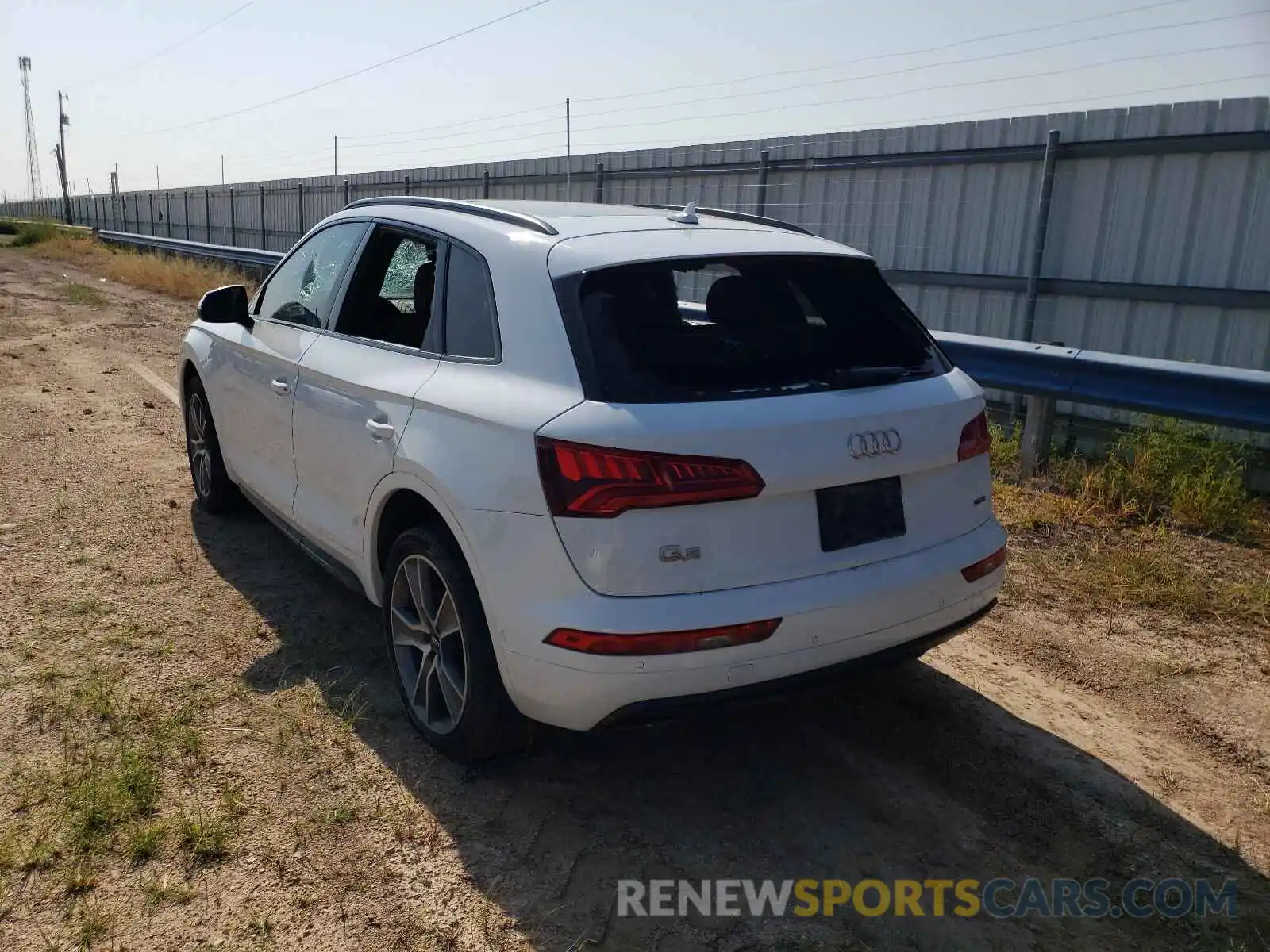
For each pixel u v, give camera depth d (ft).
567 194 46.21
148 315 51.39
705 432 9.04
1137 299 25.57
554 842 9.93
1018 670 13.84
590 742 11.79
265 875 9.28
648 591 8.98
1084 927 9.02
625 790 10.84
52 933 8.48
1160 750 11.91
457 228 11.90
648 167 41.09
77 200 186.50
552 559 9.22
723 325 10.32
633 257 10.29
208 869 9.31
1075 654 14.33
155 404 28.94
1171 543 18.48
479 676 10.34
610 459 8.91
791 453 9.34
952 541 10.78
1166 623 15.39
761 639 9.23
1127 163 25.48
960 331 29.86
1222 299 24.00
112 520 18.61
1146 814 10.64
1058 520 19.74
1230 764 11.67
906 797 10.85
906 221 30.96
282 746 11.30
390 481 11.32
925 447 10.29
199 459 19.11
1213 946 8.82
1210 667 13.98
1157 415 20.81
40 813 9.94
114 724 11.55
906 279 30.99
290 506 14.48
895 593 9.95
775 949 8.63
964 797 10.87
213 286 61.93
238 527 18.49
